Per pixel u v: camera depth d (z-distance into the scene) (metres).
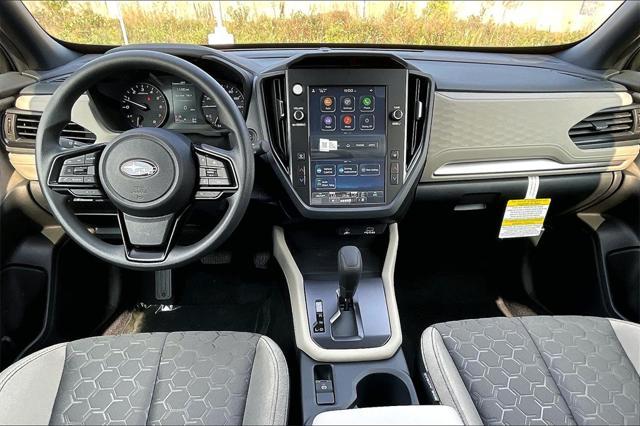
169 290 1.87
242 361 1.05
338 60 1.22
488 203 1.61
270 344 1.10
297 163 1.28
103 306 1.80
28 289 1.53
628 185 1.58
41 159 0.97
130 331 1.78
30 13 1.43
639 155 1.55
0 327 1.40
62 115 0.99
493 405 0.96
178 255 1.03
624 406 0.95
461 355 1.08
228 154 1.01
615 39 1.53
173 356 1.05
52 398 0.95
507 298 1.95
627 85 1.50
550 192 1.56
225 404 0.95
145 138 0.96
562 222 1.86
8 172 1.43
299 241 1.51
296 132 1.26
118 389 0.97
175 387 0.98
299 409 1.22
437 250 2.06
